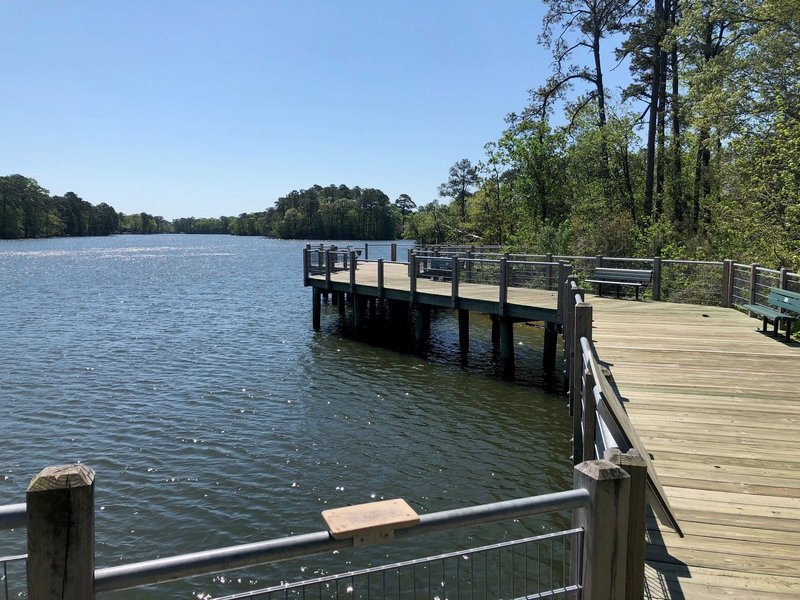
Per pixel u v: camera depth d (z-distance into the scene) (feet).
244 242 460.14
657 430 18.88
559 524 22.63
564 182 92.99
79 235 514.27
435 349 54.85
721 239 62.13
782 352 29.40
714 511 13.73
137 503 24.66
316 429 33.35
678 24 72.59
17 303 93.71
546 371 44.50
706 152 85.51
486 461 28.37
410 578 19.42
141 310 85.30
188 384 43.42
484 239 108.58
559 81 95.40
